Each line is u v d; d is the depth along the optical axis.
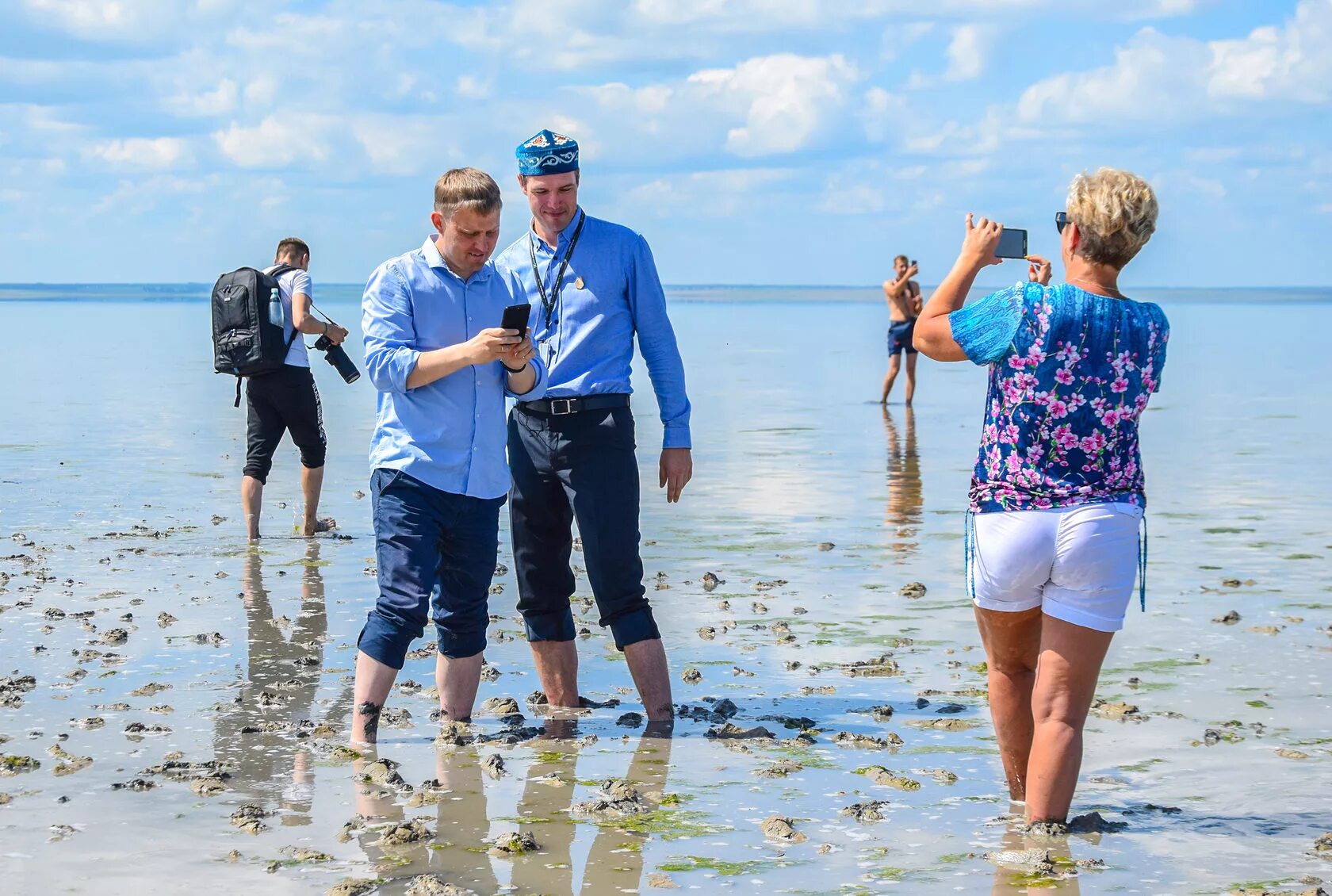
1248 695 5.16
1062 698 3.75
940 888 3.39
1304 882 3.43
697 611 6.71
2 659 5.65
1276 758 4.43
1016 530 3.70
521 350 4.59
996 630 3.95
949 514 9.83
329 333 8.86
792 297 171.38
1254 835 3.76
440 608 4.91
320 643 6.02
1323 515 9.54
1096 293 3.68
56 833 3.73
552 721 4.99
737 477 11.88
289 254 8.86
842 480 11.70
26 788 4.11
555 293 5.01
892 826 3.84
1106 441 3.65
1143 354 3.64
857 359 32.19
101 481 11.48
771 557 8.14
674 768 4.39
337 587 7.25
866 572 7.70
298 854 3.59
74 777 4.21
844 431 15.87
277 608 6.71
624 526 5.00
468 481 4.78
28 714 4.89
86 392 20.88
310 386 8.85
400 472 4.73
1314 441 14.46
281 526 9.36
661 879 3.45
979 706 5.11
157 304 98.88
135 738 4.63
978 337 3.70
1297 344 38.41
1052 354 3.61
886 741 4.66
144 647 5.90
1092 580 3.65
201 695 5.18
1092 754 4.48
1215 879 3.45
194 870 3.48
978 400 20.62
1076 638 3.70
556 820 3.89
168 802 4.00
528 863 3.56
